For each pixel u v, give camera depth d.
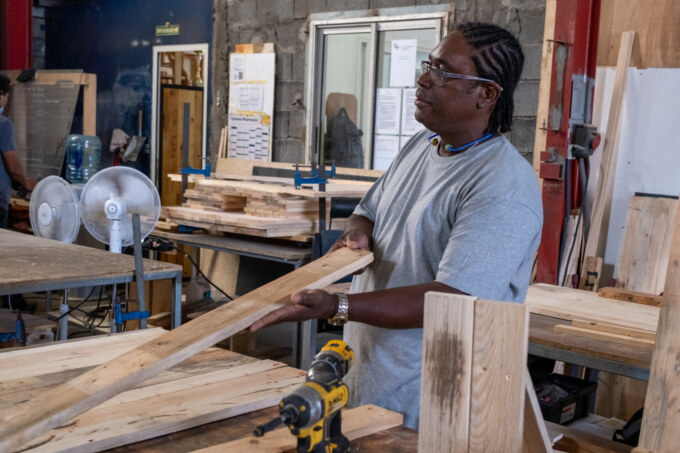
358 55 5.99
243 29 6.73
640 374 2.31
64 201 4.04
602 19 4.28
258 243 4.62
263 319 1.42
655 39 4.11
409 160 1.91
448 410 1.04
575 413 3.01
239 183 4.82
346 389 1.12
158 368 1.28
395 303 1.52
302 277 1.61
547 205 3.86
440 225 1.69
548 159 3.82
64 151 7.18
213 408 1.44
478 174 1.63
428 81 1.68
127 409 1.42
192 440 1.34
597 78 4.30
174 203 7.82
